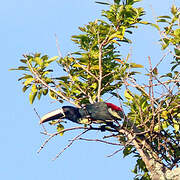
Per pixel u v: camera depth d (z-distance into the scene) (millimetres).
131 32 15398
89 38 15422
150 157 13586
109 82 14641
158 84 12758
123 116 13359
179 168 13398
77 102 14203
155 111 13375
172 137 14789
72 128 12977
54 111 13891
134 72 14477
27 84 14469
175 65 14672
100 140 12500
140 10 15250
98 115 13414
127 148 14664
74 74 15023
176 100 13750
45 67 14688
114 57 15203
